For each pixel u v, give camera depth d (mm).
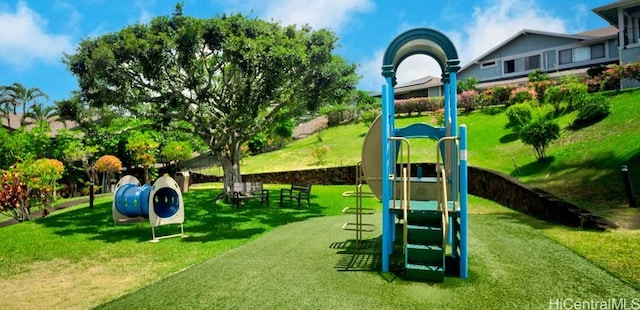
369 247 7164
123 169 27453
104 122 14414
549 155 13258
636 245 5895
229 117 12945
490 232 7855
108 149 24656
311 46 12797
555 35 28984
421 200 6582
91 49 11516
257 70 11703
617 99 15820
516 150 15859
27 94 44219
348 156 23906
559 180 10750
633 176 9180
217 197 15141
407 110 28703
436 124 21094
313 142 30266
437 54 7180
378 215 11109
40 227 10438
